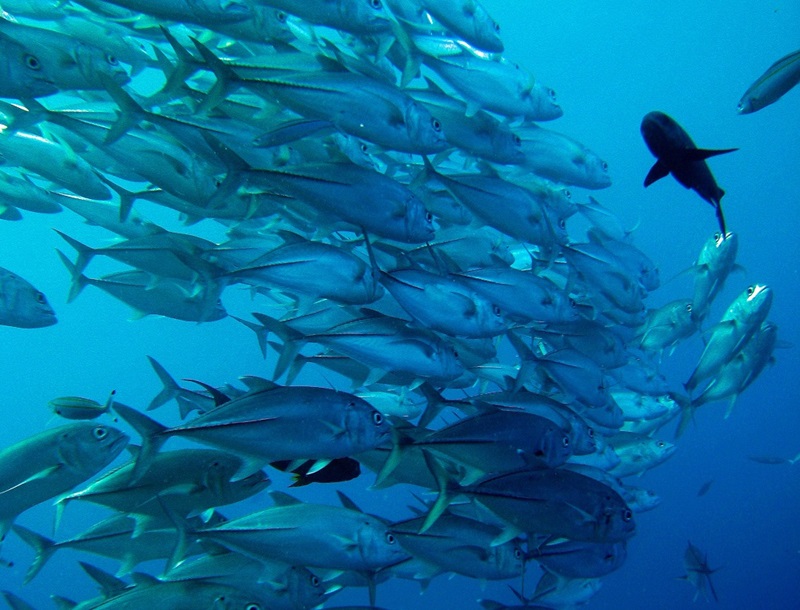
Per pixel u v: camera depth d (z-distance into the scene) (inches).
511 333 93.9
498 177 95.1
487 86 98.0
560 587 102.3
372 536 77.9
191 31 98.6
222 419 74.9
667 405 129.4
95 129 87.8
